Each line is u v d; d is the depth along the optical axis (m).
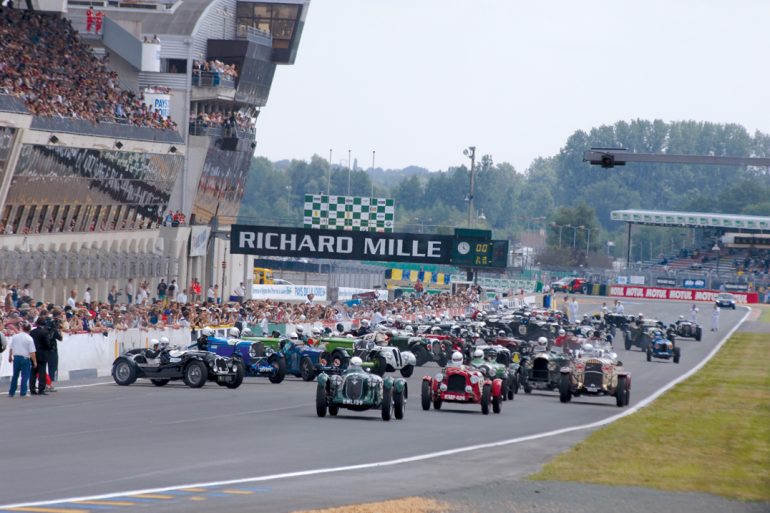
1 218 112.31
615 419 60.12
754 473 40.28
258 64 179.38
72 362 77.50
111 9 167.50
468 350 99.81
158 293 145.25
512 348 97.12
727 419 60.31
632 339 131.00
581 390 69.19
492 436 49.97
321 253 147.50
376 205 152.00
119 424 50.09
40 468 36.59
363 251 146.25
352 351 83.44
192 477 35.47
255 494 32.56
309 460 40.19
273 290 185.88
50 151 115.12
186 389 69.81
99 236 136.00
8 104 104.88
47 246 122.56
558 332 122.44
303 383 78.31
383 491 33.66
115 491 32.47
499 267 144.75
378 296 193.12
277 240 148.62
